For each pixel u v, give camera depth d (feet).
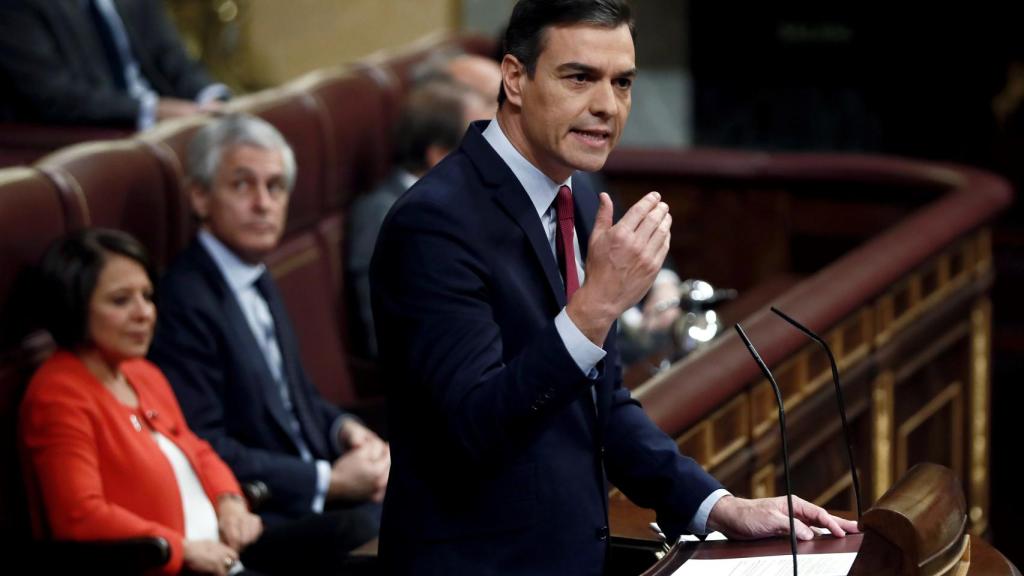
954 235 57.88
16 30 63.57
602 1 22.93
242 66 109.40
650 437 26.32
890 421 53.52
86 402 37.68
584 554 24.31
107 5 69.26
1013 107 98.37
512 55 23.53
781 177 71.41
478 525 23.85
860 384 50.57
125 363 40.22
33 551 36.55
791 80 104.47
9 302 38.19
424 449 23.95
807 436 45.93
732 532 24.97
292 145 54.75
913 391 56.75
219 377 43.62
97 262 37.73
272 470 43.39
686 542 24.86
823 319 45.42
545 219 24.45
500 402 21.98
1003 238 96.68
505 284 23.45
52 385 37.60
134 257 38.45
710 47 105.81
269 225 45.01
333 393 54.44
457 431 22.34
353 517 42.78
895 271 51.80
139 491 38.24
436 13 107.34
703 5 105.19
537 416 22.06
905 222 57.47
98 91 64.08
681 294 53.88
